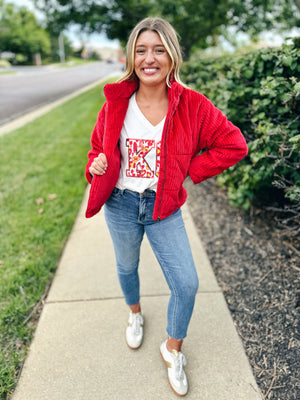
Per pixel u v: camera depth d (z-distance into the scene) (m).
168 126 1.30
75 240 2.91
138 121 1.37
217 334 1.93
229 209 3.20
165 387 1.64
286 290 2.15
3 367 1.74
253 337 1.89
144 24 1.27
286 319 1.96
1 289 2.30
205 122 1.37
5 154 5.14
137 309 1.91
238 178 2.83
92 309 2.13
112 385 1.66
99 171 1.34
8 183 4.04
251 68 2.55
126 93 1.35
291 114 2.38
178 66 1.34
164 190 1.37
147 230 1.49
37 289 2.31
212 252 2.66
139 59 1.29
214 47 9.22
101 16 8.96
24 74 29.42
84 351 1.84
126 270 1.69
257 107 2.49
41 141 5.88
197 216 3.23
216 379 1.67
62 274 2.46
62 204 3.51
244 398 1.58
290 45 2.24
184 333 1.57
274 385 1.63
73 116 8.38
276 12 7.57
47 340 1.91
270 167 2.40
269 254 2.48
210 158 1.41
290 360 1.73
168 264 1.46
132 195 1.45
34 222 3.13
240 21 7.68
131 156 1.40
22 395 1.62
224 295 2.22
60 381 1.68
